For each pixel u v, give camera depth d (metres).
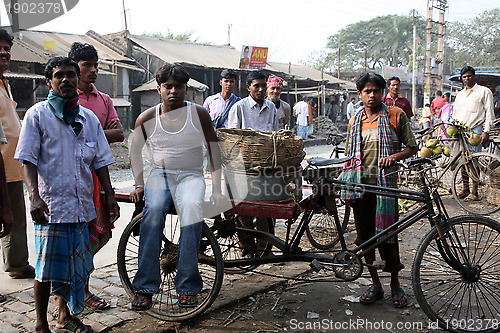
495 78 9.51
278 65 27.56
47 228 2.76
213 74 21.56
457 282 3.47
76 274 2.86
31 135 2.70
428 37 28.02
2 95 3.75
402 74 35.47
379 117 3.46
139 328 3.11
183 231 3.01
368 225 3.54
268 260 3.48
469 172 6.67
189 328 3.12
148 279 3.03
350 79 37.38
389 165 3.34
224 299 3.53
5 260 3.88
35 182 2.70
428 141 6.13
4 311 3.29
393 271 3.41
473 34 42.69
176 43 21.94
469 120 7.06
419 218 3.21
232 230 3.63
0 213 2.78
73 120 2.85
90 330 2.99
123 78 17.12
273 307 3.43
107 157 3.06
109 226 3.25
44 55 13.25
